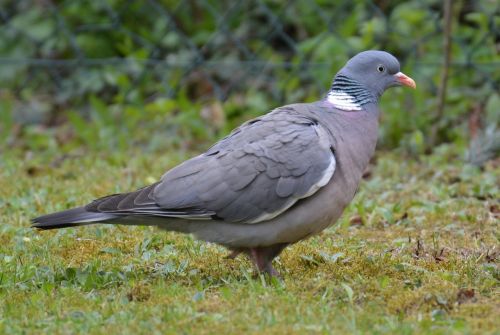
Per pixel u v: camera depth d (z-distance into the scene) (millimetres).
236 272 9477
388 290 8641
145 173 14188
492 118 15281
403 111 15484
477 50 16531
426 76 16422
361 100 9695
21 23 19188
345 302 8438
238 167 8945
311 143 9000
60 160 15336
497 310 8164
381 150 15414
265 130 9133
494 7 16594
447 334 7547
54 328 7820
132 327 7762
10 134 16891
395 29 17344
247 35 19125
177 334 7609
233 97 17969
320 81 16797
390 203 12383
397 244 10477
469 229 11203
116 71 18422
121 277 9141
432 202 12281
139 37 19062
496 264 9672
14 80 19344
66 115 18312
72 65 17250
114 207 8891
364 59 9805
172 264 9602
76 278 9227
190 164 9117
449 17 14922
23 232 11016
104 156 15414
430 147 15180
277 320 7855
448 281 8914
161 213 8906
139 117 16688
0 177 13844
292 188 8883
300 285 8859
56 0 19734
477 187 12695
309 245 10453
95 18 19188
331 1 18484
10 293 8750
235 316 7949
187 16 19219
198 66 17500
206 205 8922
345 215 11695
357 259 9727
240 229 9078
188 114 16391
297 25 18922
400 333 7543
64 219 8867
